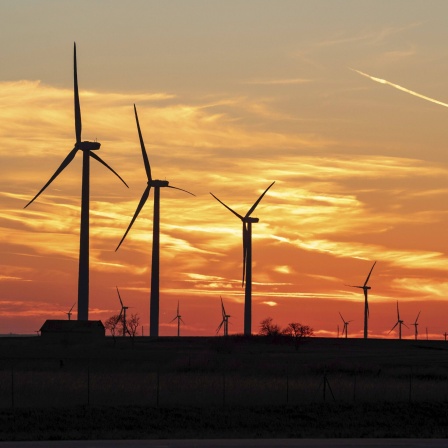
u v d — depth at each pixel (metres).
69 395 160.75
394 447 100.81
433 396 168.12
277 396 163.75
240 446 100.88
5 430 132.12
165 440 110.00
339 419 147.50
